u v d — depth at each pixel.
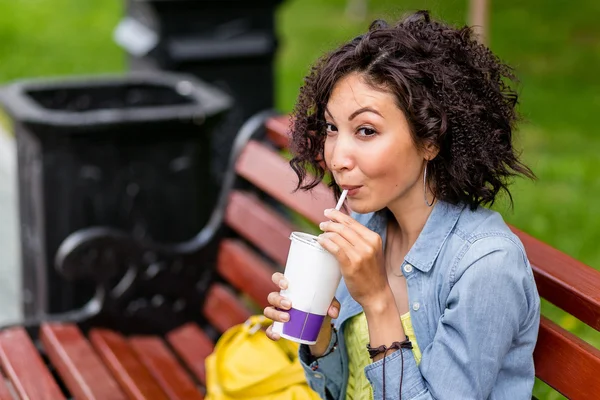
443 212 2.13
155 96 4.87
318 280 2.11
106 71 9.55
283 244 3.32
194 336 3.65
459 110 2.01
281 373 2.53
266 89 5.62
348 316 2.29
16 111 4.04
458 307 2.01
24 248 4.42
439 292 2.11
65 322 3.54
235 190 3.68
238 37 5.48
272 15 5.52
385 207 2.30
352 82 2.04
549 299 2.26
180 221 4.35
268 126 3.62
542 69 9.30
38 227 4.16
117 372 3.31
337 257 2.02
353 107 2.03
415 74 2.00
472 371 2.00
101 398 3.08
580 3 11.47
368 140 2.04
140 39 5.54
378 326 2.06
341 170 2.07
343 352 2.33
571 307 2.20
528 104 8.23
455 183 2.09
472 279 2.01
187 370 3.51
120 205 4.21
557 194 6.19
